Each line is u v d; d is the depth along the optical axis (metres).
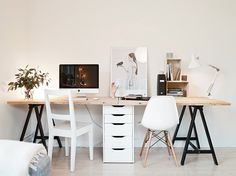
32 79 3.02
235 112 3.51
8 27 2.97
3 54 2.86
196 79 3.51
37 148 1.43
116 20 3.48
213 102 2.77
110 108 2.85
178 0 3.45
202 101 2.85
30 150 1.38
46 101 2.70
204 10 3.45
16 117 3.19
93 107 3.57
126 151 2.88
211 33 3.46
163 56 3.49
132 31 3.48
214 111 3.52
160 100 2.64
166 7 3.46
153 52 3.50
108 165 2.81
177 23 3.47
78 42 3.50
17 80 3.05
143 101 2.80
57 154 3.21
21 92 3.35
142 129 3.56
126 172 2.61
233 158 3.06
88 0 3.47
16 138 3.19
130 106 2.84
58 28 3.49
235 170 2.67
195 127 3.29
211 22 3.46
